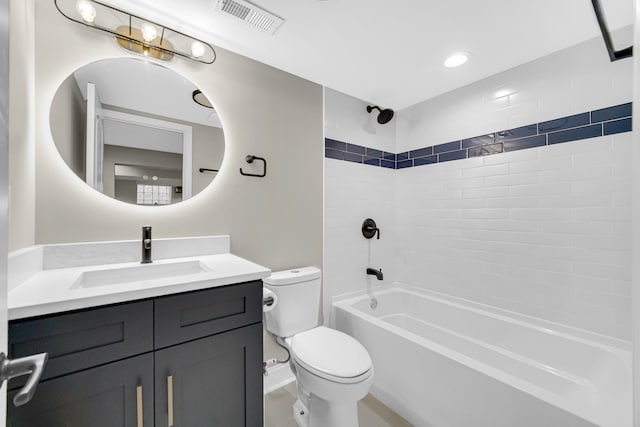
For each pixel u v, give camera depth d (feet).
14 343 2.22
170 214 4.60
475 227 6.42
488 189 6.20
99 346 2.54
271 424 4.67
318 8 4.16
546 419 3.19
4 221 1.43
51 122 3.70
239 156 5.32
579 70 4.99
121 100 4.24
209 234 4.97
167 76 4.61
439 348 4.38
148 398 2.77
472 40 4.92
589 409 3.04
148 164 4.42
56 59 3.74
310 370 3.89
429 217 7.39
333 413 3.95
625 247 4.53
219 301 3.25
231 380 3.34
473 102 6.48
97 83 4.05
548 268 5.31
